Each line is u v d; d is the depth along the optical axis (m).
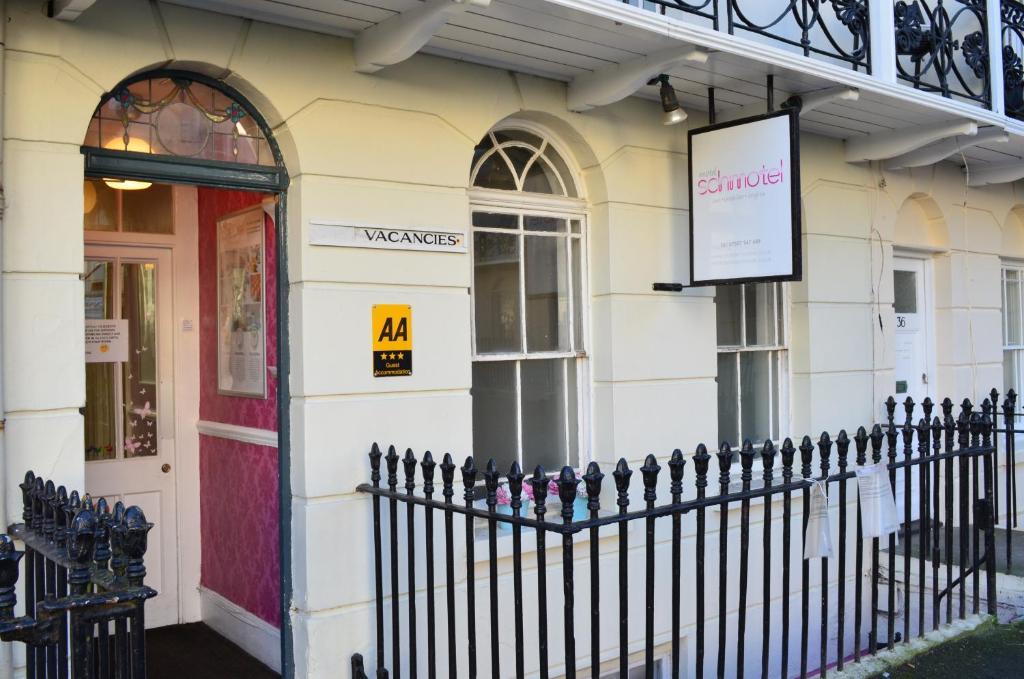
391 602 5.01
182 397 6.13
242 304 5.57
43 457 4.10
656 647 6.16
